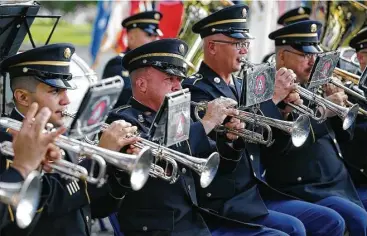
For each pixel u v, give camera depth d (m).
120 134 10.27
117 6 20.70
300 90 13.95
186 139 11.15
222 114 12.26
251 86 12.30
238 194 13.38
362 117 16.61
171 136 10.69
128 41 19.02
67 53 10.10
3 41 11.76
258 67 12.42
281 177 14.92
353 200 15.34
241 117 12.55
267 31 20.83
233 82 14.17
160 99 11.98
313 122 14.92
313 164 15.00
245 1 20.61
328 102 14.23
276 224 13.30
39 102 9.97
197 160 11.02
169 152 10.85
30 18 11.94
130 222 11.77
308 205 14.14
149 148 9.83
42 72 9.91
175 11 19.70
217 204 13.09
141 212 11.76
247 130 12.59
